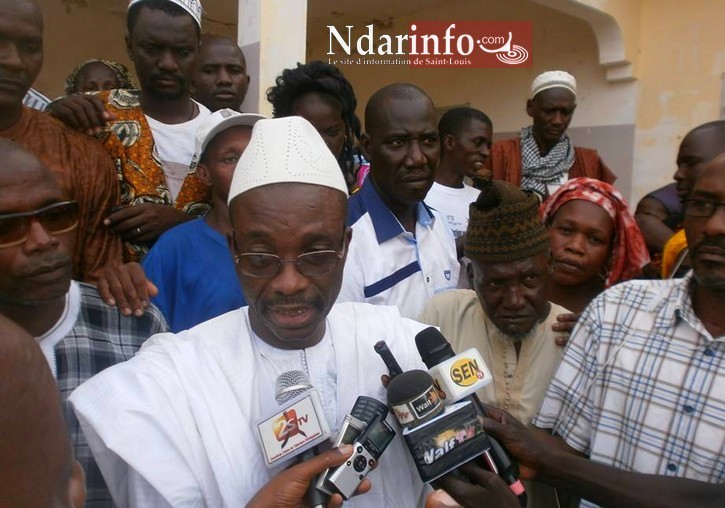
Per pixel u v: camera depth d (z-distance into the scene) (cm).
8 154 151
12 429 58
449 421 132
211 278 224
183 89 292
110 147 269
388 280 260
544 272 202
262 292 134
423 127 261
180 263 229
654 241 335
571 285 243
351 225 266
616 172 701
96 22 711
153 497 129
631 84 682
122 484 136
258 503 117
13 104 207
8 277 151
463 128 405
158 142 289
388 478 143
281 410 126
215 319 154
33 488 59
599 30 662
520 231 195
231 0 715
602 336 181
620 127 693
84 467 155
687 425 160
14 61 200
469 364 140
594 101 709
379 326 158
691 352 164
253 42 403
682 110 659
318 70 323
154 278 228
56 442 62
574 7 618
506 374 215
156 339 149
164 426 128
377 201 270
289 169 132
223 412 134
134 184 268
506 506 130
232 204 138
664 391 165
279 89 331
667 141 670
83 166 227
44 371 62
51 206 153
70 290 173
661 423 164
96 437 131
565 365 190
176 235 234
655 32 669
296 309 134
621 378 174
